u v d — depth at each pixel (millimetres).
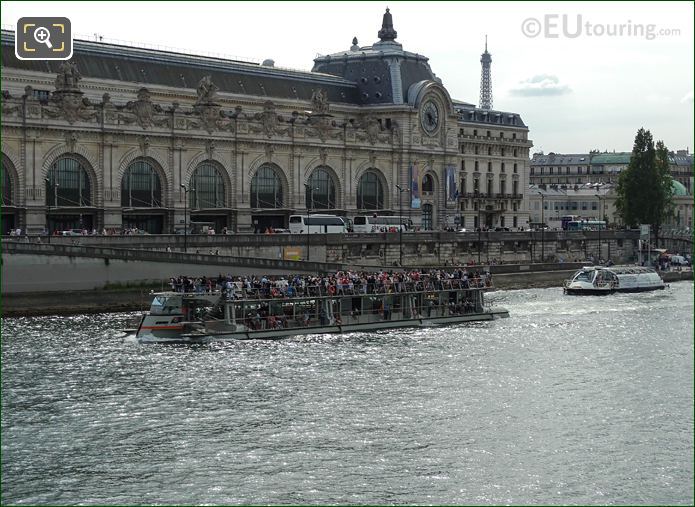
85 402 85938
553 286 191500
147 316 112438
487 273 146750
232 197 191625
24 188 162750
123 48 193500
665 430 80562
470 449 76000
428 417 83438
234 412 84000
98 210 171375
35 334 114750
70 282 132375
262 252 164625
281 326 119375
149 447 75438
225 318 116312
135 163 177625
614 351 111688
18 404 85000
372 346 112438
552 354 109438
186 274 140875
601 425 81562
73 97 168375
